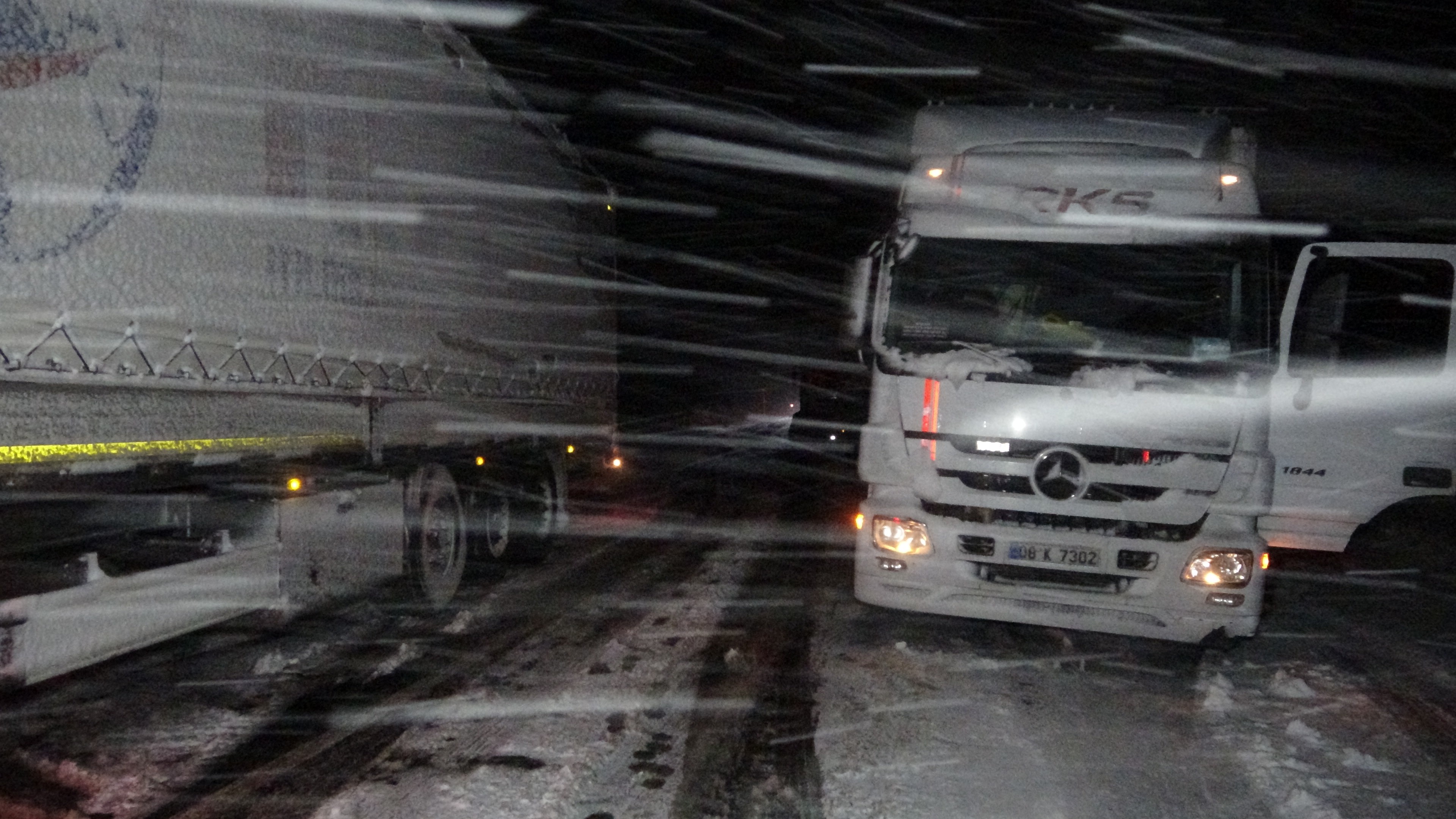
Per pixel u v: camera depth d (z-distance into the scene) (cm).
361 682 477
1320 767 409
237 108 407
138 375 349
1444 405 649
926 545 530
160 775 360
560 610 645
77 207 318
